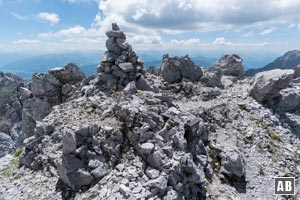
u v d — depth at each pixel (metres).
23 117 40.50
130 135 19.05
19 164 22.31
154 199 14.98
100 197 15.52
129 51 29.83
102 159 18.06
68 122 22.83
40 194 17.59
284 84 32.31
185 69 35.81
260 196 20.06
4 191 18.78
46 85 36.50
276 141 27.14
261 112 30.81
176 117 20.81
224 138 25.22
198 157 20.23
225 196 18.88
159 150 17.66
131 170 16.77
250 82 37.50
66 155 17.62
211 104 30.08
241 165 21.20
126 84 28.08
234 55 45.06
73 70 37.31
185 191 17.03
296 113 33.47
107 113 22.00
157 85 31.64
